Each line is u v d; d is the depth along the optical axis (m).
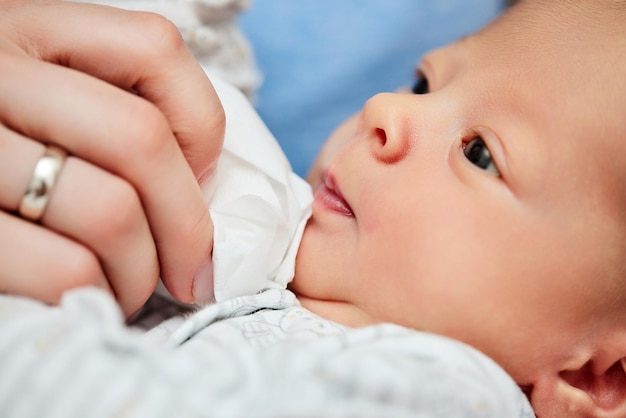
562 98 0.67
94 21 0.58
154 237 0.57
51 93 0.51
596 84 0.67
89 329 0.43
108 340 0.42
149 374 0.42
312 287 0.71
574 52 0.70
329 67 1.19
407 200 0.67
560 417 0.70
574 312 0.66
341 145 0.79
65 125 0.50
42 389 0.41
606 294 0.66
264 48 1.19
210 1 0.94
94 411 0.40
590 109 0.66
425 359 0.50
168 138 0.54
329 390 0.42
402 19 1.23
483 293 0.64
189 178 0.56
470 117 0.70
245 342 0.57
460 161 0.68
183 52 0.59
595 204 0.65
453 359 0.50
